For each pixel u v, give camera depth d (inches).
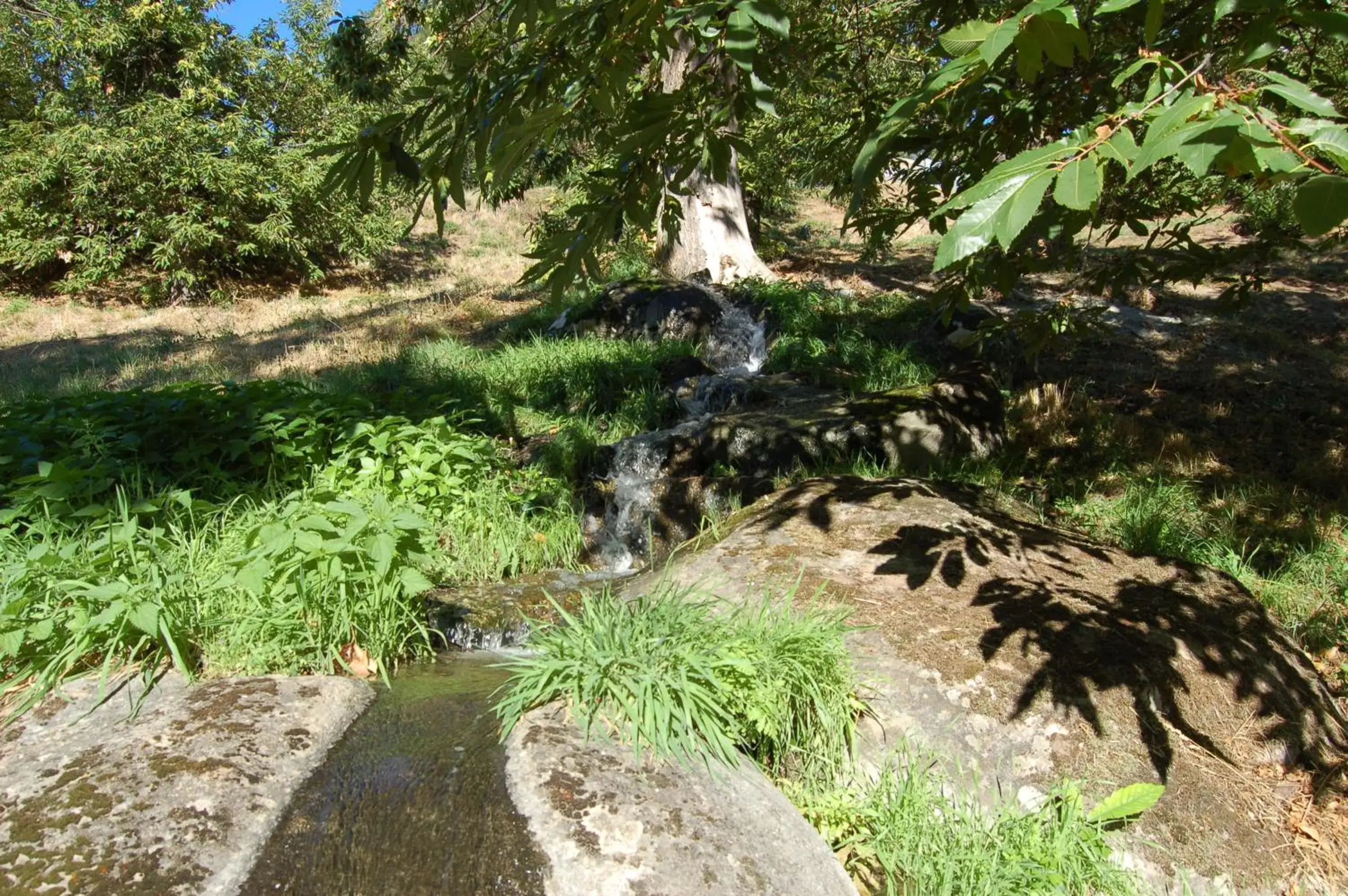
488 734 121.0
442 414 299.6
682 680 117.2
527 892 92.3
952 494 207.3
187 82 741.9
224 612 143.0
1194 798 123.8
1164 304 422.3
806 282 500.4
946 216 131.2
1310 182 46.9
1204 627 152.8
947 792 125.3
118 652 134.1
